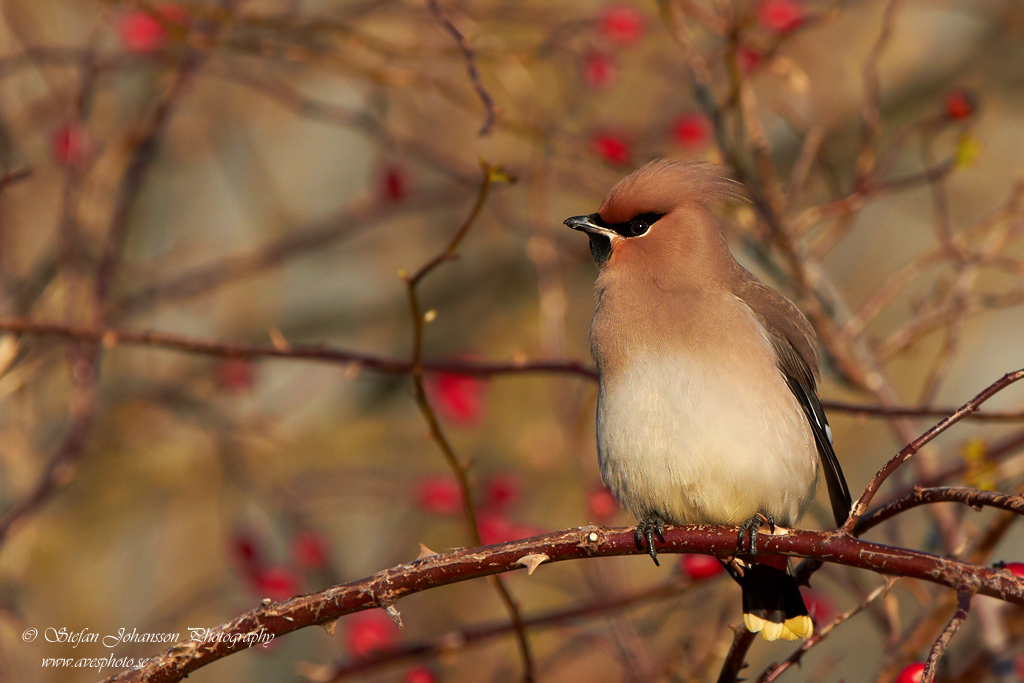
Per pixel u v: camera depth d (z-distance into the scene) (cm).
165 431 1416
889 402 1044
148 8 1038
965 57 1727
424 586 613
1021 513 543
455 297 1780
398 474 1531
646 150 1277
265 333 1628
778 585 730
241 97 1534
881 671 845
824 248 1068
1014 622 928
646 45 1396
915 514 1234
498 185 1255
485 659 1197
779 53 1129
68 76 1259
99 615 1361
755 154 1026
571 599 1451
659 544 648
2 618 1079
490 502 1161
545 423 1479
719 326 786
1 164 1095
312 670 945
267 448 1407
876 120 1022
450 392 1230
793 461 779
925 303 1230
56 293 1170
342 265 1742
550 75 1512
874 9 1609
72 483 1292
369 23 1406
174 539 1435
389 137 1274
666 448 776
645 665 920
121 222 1180
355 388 1692
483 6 1379
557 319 1086
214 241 1547
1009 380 568
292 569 1178
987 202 1642
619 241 838
